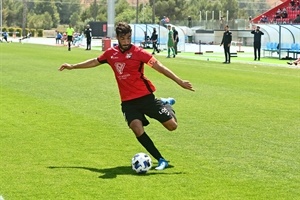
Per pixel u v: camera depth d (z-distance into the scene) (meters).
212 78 33.84
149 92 12.36
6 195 10.35
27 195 10.36
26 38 113.44
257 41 52.41
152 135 15.98
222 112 20.34
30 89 26.81
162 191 10.62
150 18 159.62
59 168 12.27
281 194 10.50
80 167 12.38
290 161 13.07
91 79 31.69
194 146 14.60
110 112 19.94
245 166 12.56
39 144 14.71
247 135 16.14
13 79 31.38
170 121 12.50
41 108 20.84
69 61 47.22
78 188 10.79
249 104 22.58
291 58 54.47
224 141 15.26
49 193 10.48
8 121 18.12
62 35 91.88
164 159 12.35
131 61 12.16
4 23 194.75
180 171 12.07
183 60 52.22
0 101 22.64
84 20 190.25
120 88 12.38
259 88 28.72
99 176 11.63
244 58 56.53
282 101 23.64
